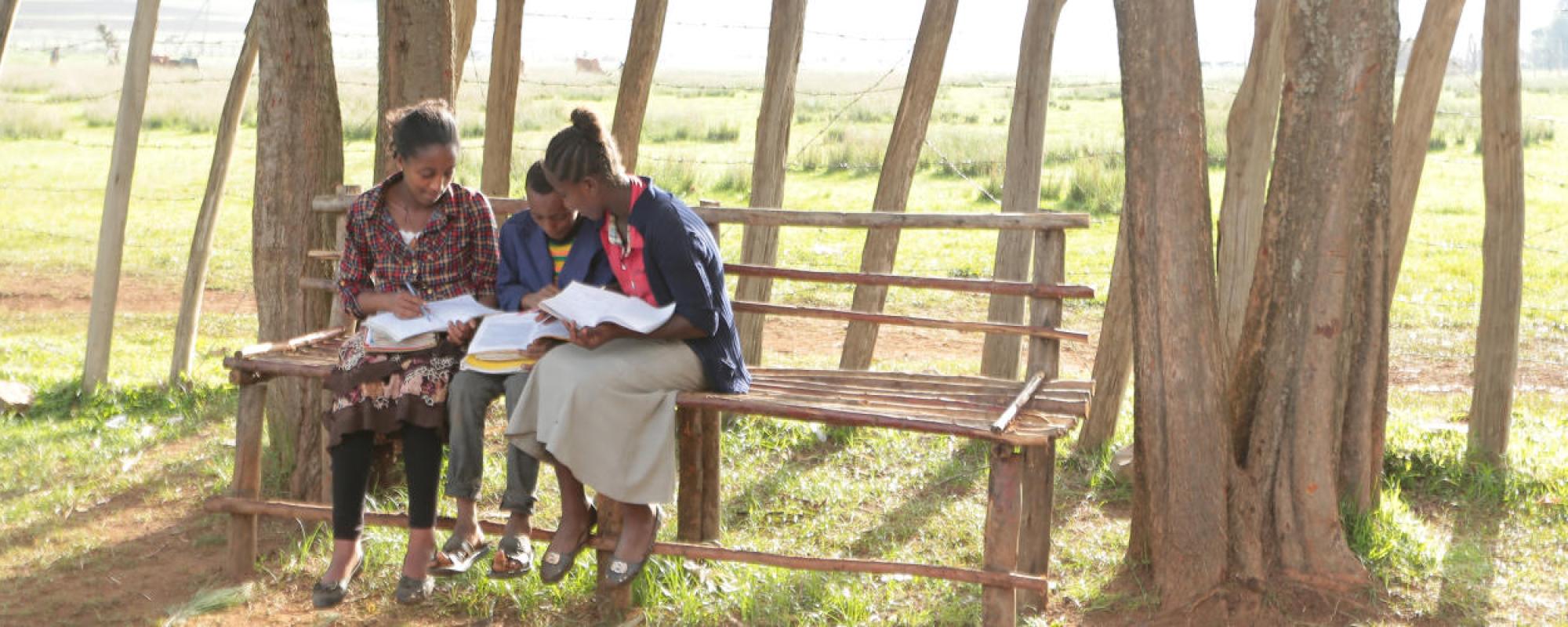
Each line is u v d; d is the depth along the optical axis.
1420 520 4.86
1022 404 3.71
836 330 9.59
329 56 5.29
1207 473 3.92
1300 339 4.02
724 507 5.07
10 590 4.25
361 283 4.05
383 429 3.82
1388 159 4.10
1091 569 4.43
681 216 3.63
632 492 3.60
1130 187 3.92
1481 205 15.02
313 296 5.23
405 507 5.01
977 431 3.46
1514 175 5.17
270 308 5.33
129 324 9.48
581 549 3.87
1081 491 5.36
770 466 5.67
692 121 27.48
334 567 3.86
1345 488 4.41
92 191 16.36
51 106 31.53
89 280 11.31
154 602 4.18
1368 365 4.30
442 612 4.09
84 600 4.18
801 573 4.29
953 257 11.91
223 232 13.64
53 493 5.23
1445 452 5.39
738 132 26.31
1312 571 4.05
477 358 3.78
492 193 6.84
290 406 5.07
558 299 3.58
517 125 28.02
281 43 5.14
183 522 4.95
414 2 5.16
